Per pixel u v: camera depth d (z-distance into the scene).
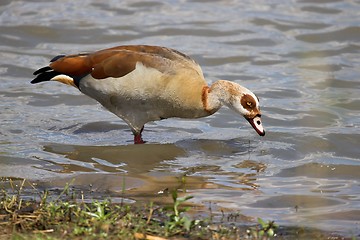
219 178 14.48
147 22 24.84
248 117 16.33
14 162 15.11
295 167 15.26
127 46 16.58
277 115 18.56
